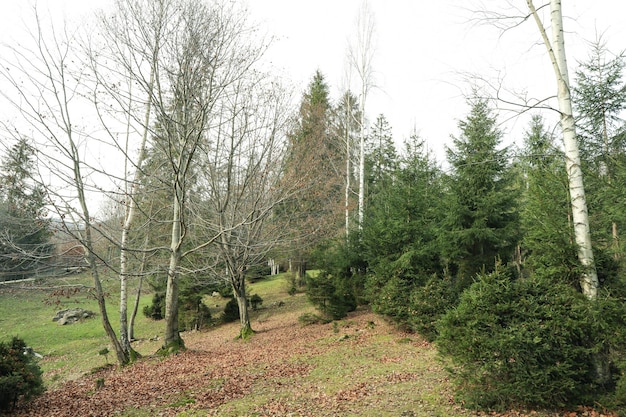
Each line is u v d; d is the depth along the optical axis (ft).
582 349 18.12
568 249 19.80
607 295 18.65
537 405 18.67
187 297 71.10
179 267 42.39
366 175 90.79
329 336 45.62
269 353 40.19
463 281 42.16
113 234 44.21
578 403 18.19
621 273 20.01
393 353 34.30
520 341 18.29
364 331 45.34
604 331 17.97
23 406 26.08
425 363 29.58
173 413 23.21
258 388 27.35
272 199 46.50
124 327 43.11
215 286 78.18
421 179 57.00
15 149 31.60
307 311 68.90
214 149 45.73
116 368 39.58
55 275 39.32
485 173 42.42
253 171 46.98
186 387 28.78
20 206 34.01
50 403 26.76
